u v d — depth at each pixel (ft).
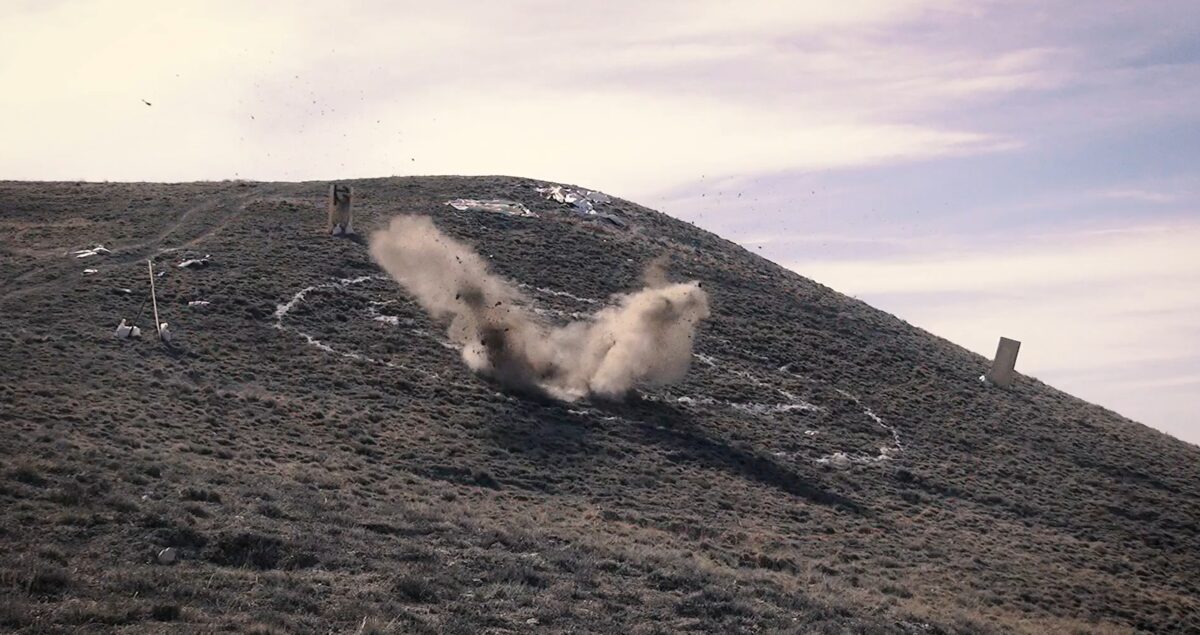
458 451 160.45
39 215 261.65
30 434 120.06
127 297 198.59
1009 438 242.17
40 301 190.29
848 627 103.65
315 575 90.02
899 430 229.04
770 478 183.01
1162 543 201.26
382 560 96.68
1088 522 203.00
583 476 162.61
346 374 184.24
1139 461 249.55
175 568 86.43
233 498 108.37
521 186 339.98
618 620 91.86
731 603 101.35
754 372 238.68
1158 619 155.33
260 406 159.43
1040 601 150.71
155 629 72.54
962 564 160.25
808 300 302.25
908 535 169.99
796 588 117.39
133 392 151.64
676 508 156.15
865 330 291.58
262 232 253.44
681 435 191.93
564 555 108.17
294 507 109.19
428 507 123.95
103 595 77.51
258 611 78.38
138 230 250.98
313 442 149.18
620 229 320.09
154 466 113.50
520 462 162.61
